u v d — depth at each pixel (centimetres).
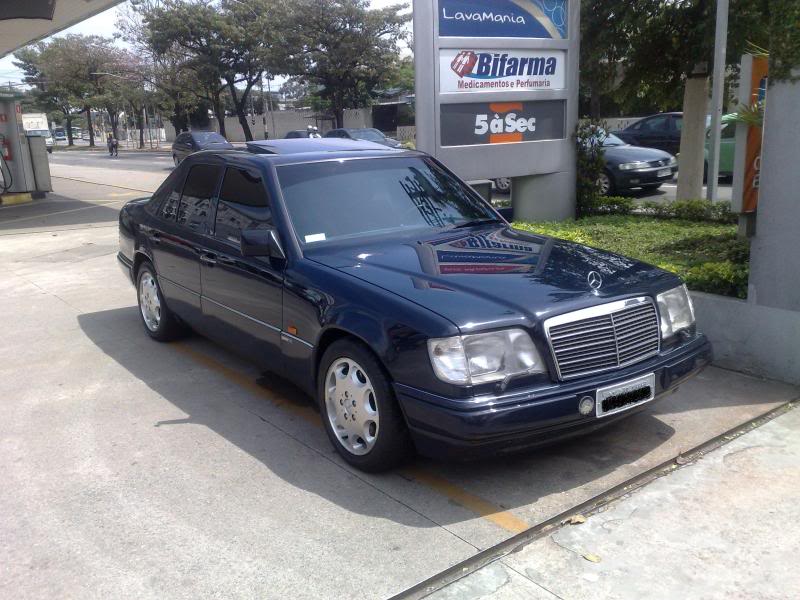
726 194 1509
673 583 307
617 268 429
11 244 1230
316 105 5900
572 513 361
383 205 500
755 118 508
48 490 397
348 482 397
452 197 536
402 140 4722
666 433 440
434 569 318
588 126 984
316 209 480
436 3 807
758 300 521
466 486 388
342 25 4556
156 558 332
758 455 412
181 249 573
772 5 487
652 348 399
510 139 902
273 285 458
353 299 395
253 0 4947
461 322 350
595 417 364
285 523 358
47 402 524
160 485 399
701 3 1033
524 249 458
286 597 303
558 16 909
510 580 311
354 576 315
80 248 1170
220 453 436
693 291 569
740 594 299
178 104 5891
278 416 491
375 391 381
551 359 360
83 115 9819
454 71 838
